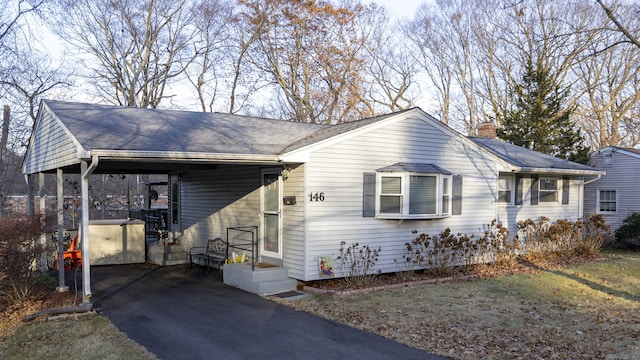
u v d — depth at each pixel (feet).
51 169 34.96
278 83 96.02
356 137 33.45
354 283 32.09
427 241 35.65
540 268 40.68
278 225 33.71
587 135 97.19
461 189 39.91
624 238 56.49
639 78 62.85
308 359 18.12
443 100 110.63
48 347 19.19
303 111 93.91
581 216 55.52
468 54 104.01
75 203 61.62
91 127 28.37
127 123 31.71
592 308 26.55
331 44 91.86
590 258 47.44
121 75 86.58
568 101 80.94
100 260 41.42
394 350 19.26
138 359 17.84
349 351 19.10
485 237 40.63
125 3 83.92
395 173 34.81
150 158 25.16
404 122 36.27
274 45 92.48
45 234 29.91
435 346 19.75
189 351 18.90
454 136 39.70
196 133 32.53
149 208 60.34
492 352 19.04
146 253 44.47
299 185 31.55
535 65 77.30
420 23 107.04
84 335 20.70
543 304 27.37
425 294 29.50
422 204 35.83
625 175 65.16
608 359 18.24
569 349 19.44
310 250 31.07
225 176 40.42
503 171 45.70
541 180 51.52
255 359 18.10
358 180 33.50
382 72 105.50
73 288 30.94
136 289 31.30
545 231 47.03
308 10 88.28
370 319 23.73
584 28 45.39
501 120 82.38
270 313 25.14
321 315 24.67
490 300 28.17
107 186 89.04
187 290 31.14
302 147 30.68
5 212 66.23
